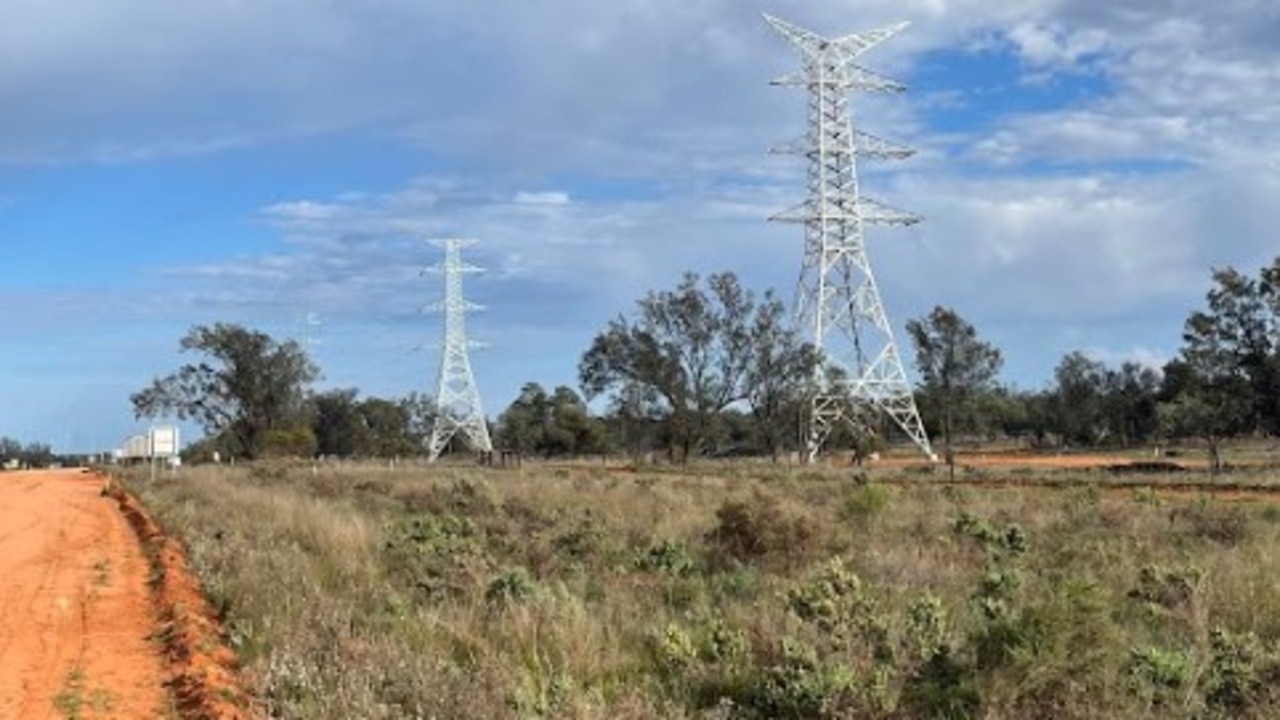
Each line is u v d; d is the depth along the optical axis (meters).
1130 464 60.38
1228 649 9.76
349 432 114.00
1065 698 8.48
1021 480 46.94
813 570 15.46
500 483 40.97
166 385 102.00
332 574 16.58
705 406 77.12
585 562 17.64
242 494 33.66
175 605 14.88
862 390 76.19
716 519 23.36
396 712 8.98
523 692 9.16
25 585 17.89
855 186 78.06
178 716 10.06
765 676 9.75
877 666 9.62
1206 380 52.91
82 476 63.34
